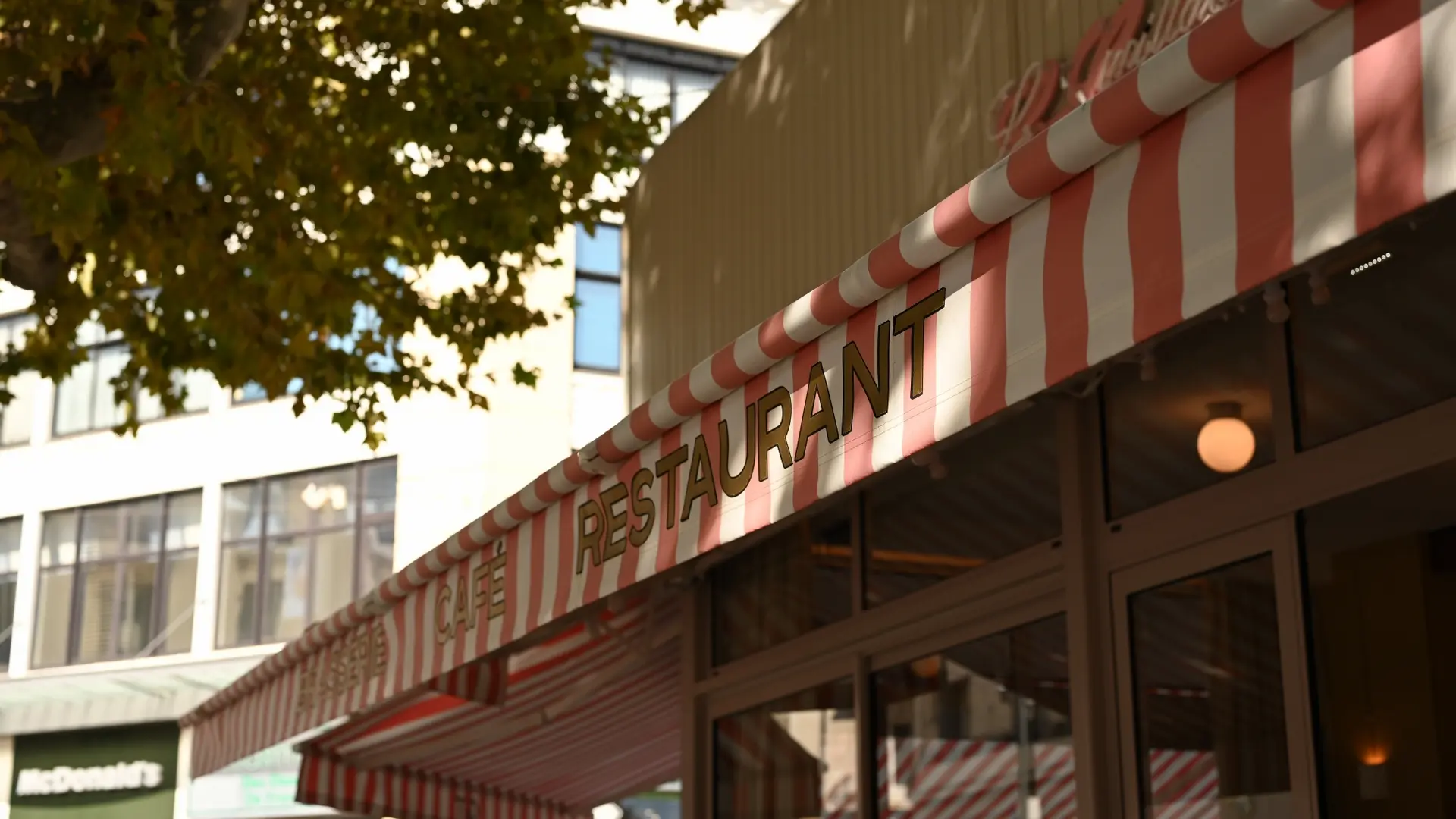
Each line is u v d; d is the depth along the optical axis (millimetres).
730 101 7918
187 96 8258
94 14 7801
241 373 10305
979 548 5461
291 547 24969
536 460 23703
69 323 9711
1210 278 2932
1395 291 3861
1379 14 2643
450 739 9445
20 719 26141
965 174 5945
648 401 4781
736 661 7117
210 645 25172
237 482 25578
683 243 8344
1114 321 3148
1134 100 3053
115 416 26859
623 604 7691
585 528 5324
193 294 9969
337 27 10766
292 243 10062
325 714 7746
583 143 11102
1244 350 4344
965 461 5590
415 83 10570
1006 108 5641
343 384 10656
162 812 25047
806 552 6676
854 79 6801
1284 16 2744
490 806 11078
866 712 6105
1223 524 4340
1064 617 5039
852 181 6754
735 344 4336
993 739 5332
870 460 3854
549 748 10148
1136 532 4684
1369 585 3885
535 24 10664
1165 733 4535
